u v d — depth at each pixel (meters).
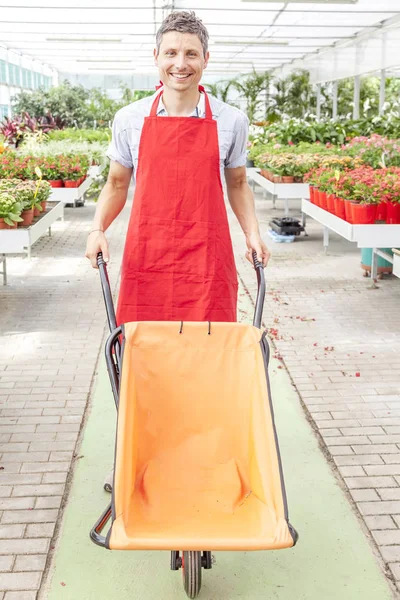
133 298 2.48
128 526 1.78
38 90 22.41
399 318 5.47
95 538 1.76
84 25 15.66
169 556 2.50
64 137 15.80
